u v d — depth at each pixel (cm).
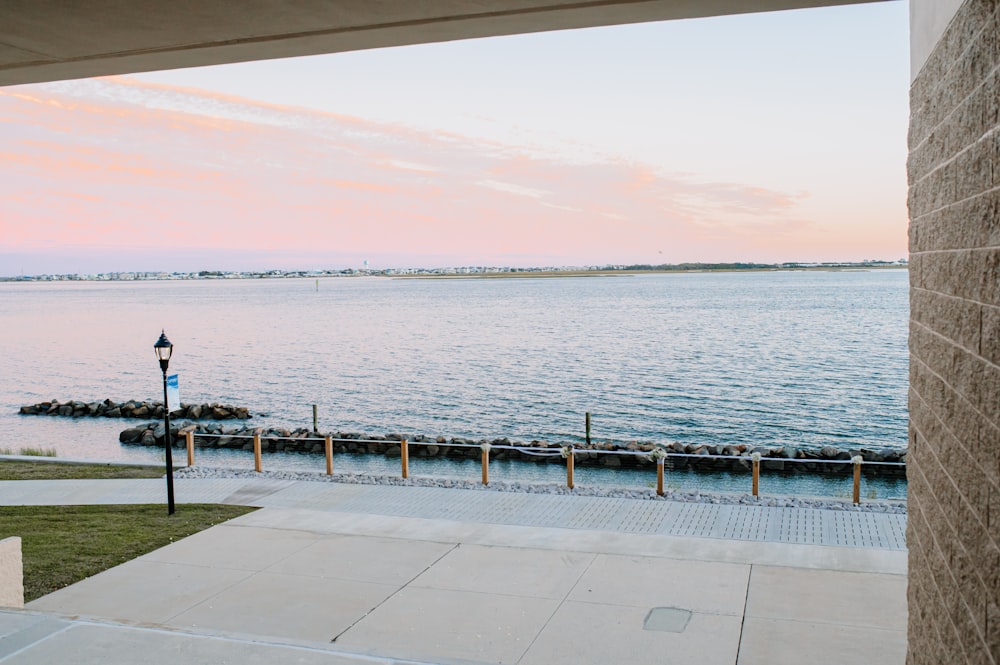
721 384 3922
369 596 837
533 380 4147
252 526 1122
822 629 738
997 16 232
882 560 938
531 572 909
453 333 7338
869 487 1814
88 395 3984
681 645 707
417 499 1290
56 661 571
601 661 678
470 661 584
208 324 9256
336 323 9125
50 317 11369
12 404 3675
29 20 594
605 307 11981
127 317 11206
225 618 780
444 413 3247
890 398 3481
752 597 822
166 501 1306
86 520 1176
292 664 573
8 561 739
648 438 2694
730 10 571
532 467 2059
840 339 6272
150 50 666
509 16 589
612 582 872
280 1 556
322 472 1533
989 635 240
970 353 278
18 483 1475
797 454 2064
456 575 902
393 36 638
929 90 379
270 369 4822
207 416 3203
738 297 15225
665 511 1197
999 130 229
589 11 577
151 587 871
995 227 237
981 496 256
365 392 3844
